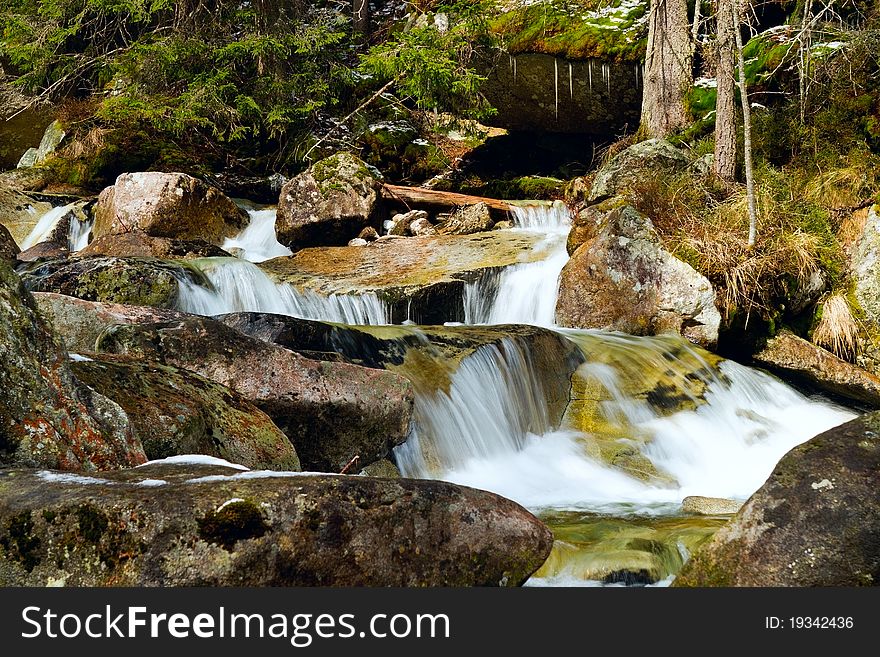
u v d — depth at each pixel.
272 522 3.23
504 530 3.75
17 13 16.97
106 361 4.94
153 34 16.67
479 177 17.53
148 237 11.47
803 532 3.60
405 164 17.33
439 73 15.28
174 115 15.51
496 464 7.15
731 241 10.15
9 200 13.95
